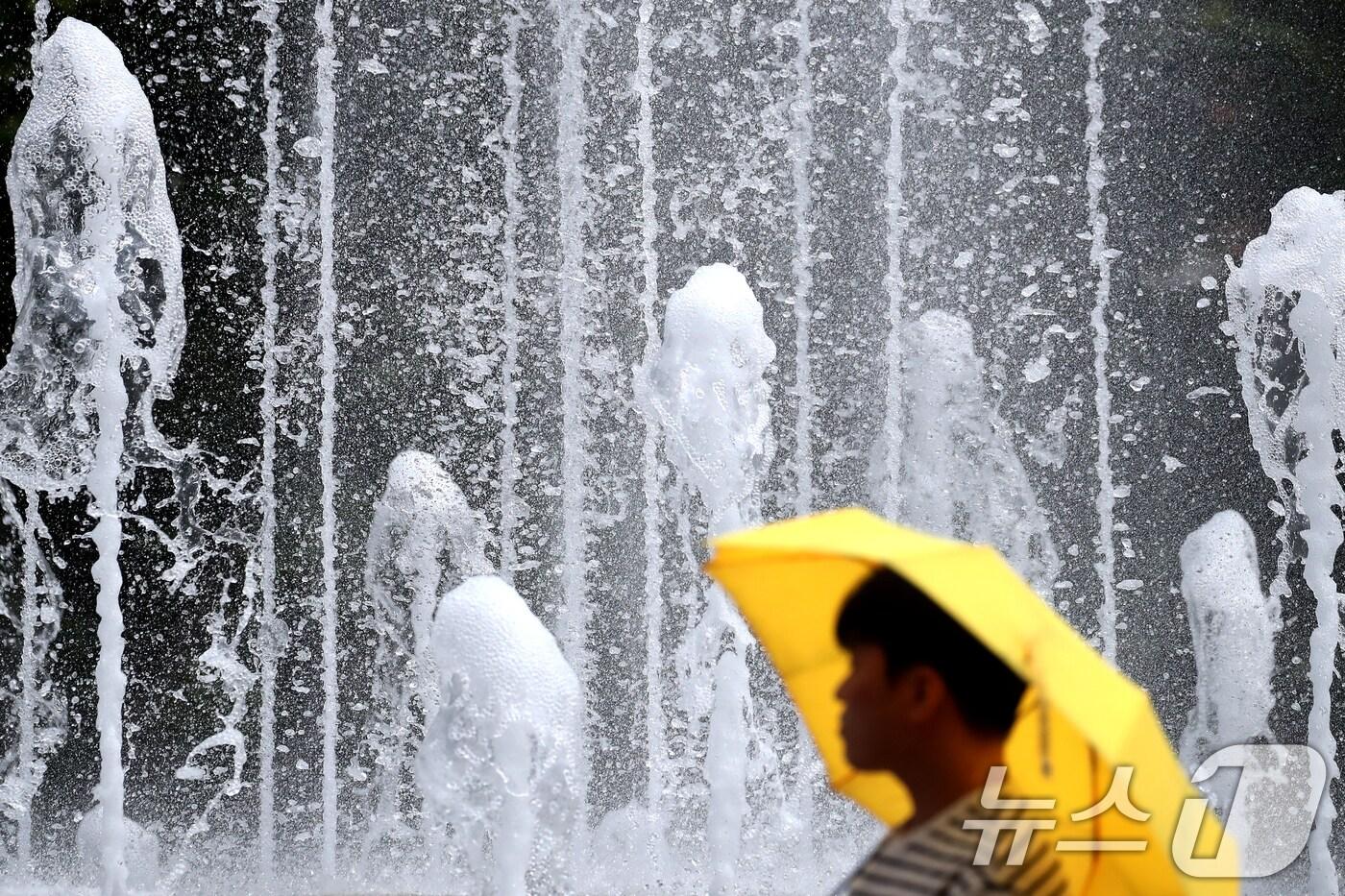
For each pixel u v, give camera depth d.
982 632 4.13
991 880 4.29
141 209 15.78
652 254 25.86
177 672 26.16
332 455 27.27
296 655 25.91
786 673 4.85
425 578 21.47
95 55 15.67
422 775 13.36
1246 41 32.78
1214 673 19.09
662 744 20.88
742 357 18.22
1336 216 17.25
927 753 4.38
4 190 29.86
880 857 4.40
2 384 15.51
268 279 27.95
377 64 28.50
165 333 15.98
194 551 27.12
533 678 13.35
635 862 17.70
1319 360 17.14
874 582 4.44
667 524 21.98
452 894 15.80
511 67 28.00
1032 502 22.78
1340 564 27.89
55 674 26.02
